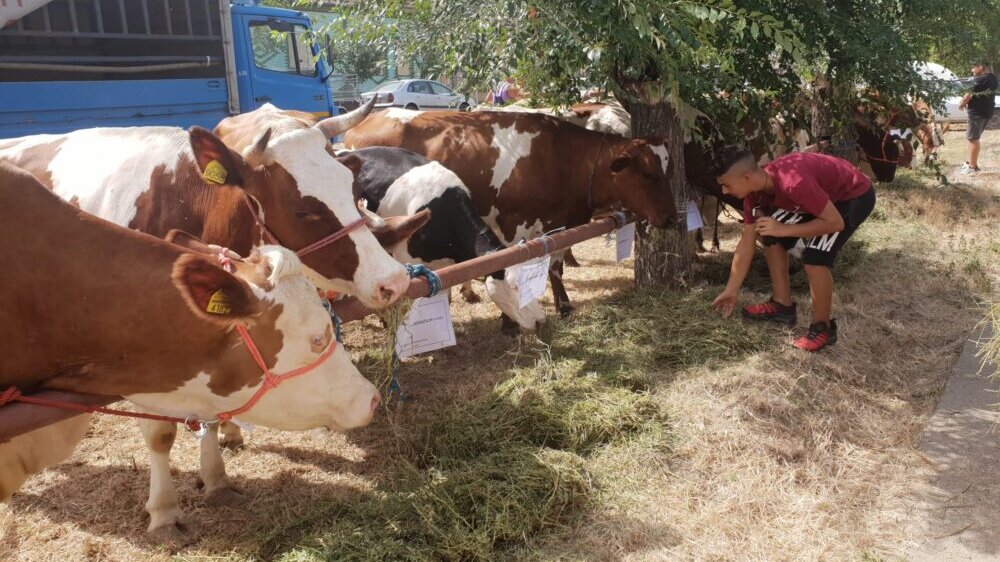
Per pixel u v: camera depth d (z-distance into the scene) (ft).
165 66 28.86
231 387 8.50
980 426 13.24
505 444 12.34
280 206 10.47
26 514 11.59
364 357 17.39
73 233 7.77
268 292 8.21
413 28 18.58
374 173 16.20
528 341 16.90
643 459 12.13
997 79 37.81
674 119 19.44
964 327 17.61
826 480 11.75
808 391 14.21
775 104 21.83
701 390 14.17
